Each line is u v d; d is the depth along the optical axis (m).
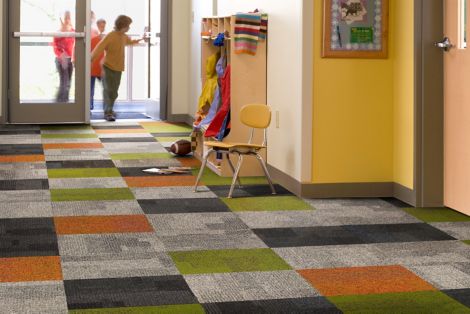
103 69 12.68
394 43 7.36
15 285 5.04
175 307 4.75
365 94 7.37
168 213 6.71
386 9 7.32
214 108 8.84
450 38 6.85
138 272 5.28
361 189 7.42
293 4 7.44
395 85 7.38
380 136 7.41
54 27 11.95
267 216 6.66
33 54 11.91
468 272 5.35
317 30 7.27
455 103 6.81
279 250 5.76
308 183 7.35
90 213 6.67
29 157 9.07
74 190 7.49
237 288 5.04
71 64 12.05
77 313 4.66
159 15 12.75
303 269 5.38
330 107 7.34
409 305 4.82
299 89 7.32
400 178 7.32
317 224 6.43
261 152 8.32
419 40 6.94
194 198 7.26
